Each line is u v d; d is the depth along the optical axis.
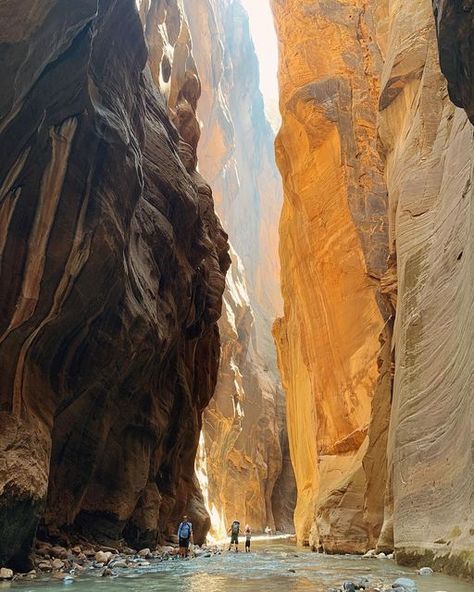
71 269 11.43
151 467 19.47
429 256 14.96
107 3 11.12
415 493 12.71
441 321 13.22
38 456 10.83
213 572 11.76
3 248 10.26
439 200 15.23
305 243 29.06
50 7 8.67
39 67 9.18
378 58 28.95
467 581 9.02
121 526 16.59
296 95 29.22
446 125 16.38
